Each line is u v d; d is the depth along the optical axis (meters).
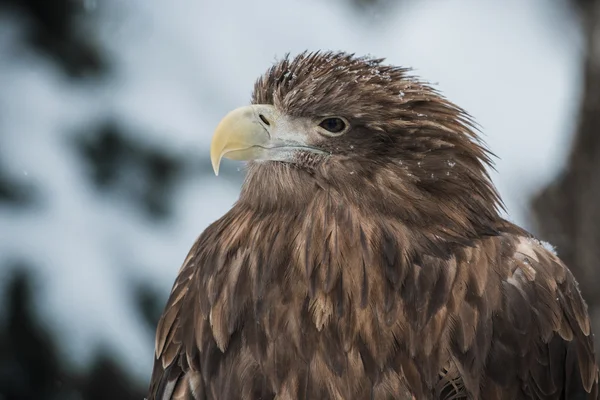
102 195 11.75
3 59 12.02
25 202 11.48
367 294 6.68
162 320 7.30
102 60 12.27
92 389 11.41
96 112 11.95
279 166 7.10
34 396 11.39
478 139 7.36
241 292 6.86
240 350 6.83
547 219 12.41
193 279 7.16
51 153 11.69
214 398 6.90
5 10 12.25
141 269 11.55
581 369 7.12
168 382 7.20
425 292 6.69
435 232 6.88
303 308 6.71
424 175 6.97
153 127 11.96
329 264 6.74
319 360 6.66
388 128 7.04
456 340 6.64
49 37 12.25
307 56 7.59
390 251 6.75
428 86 7.48
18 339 11.26
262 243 6.89
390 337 6.64
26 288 11.26
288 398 6.66
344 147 7.06
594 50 12.30
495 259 6.85
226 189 12.05
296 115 7.21
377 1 14.48
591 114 12.17
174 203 11.86
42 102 11.85
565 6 20.39
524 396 6.81
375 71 7.31
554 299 6.90
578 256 12.09
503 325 6.70
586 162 12.17
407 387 6.61
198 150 12.02
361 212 6.89
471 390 6.62
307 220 6.90
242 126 7.21
